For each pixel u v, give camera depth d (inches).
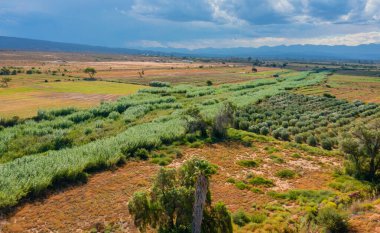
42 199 1160.2
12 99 3228.3
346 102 3486.7
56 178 1285.7
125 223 1011.9
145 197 874.1
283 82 5487.2
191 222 828.0
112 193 1224.2
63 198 1175.0
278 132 2208.4
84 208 1102.4
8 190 1127.0
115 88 4288.9
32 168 1333.7
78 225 1000.2
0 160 1692.9
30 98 3324.3
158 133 1984.5
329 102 3440.0
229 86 4776.1
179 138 1994.3
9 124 2304.4
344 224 794.2
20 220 1016.9
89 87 4296.3
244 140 2036.2
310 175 1457.9
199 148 1857.8
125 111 2864.2
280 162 1627.7
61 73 6141.7
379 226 784.3
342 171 1476.4
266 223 941.2
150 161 1600.6
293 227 918.4
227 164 1590.8
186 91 4163.4
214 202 1155.3
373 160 1369.3
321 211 872.9
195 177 876.6
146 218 863.7
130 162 1576.0
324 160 1681.8
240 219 992.2
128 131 2082.9
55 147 1925.4
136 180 1353.3
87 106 2974.9
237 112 2824.8
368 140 1371.8
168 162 1604.3
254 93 4052.7
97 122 2469.2
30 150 1834.4
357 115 2834.6
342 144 1461.6
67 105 2987.2
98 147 1656.0
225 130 2121.1
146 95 3715.6
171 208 846.5
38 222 1008.9
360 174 1402.6
